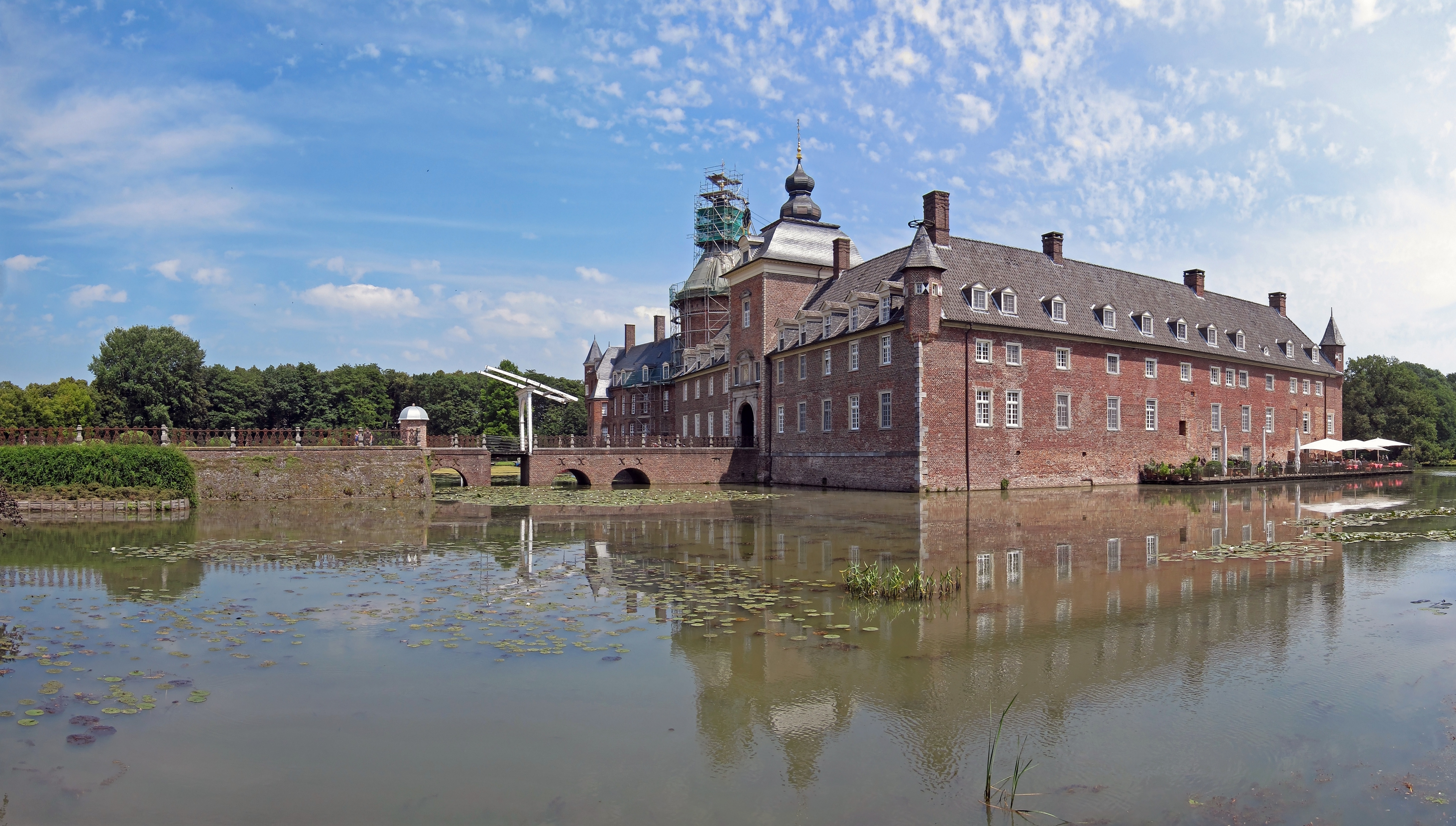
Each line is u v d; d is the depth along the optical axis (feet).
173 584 45.19
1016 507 94.94
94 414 230.07
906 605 39.32
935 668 29.25
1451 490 124.47
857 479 137.80
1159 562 52.03
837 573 48.70
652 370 257.96
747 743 22.71
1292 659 30.19
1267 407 178.81
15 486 94.02
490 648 31.76
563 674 28.58
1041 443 133.49
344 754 21.97
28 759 21.49
